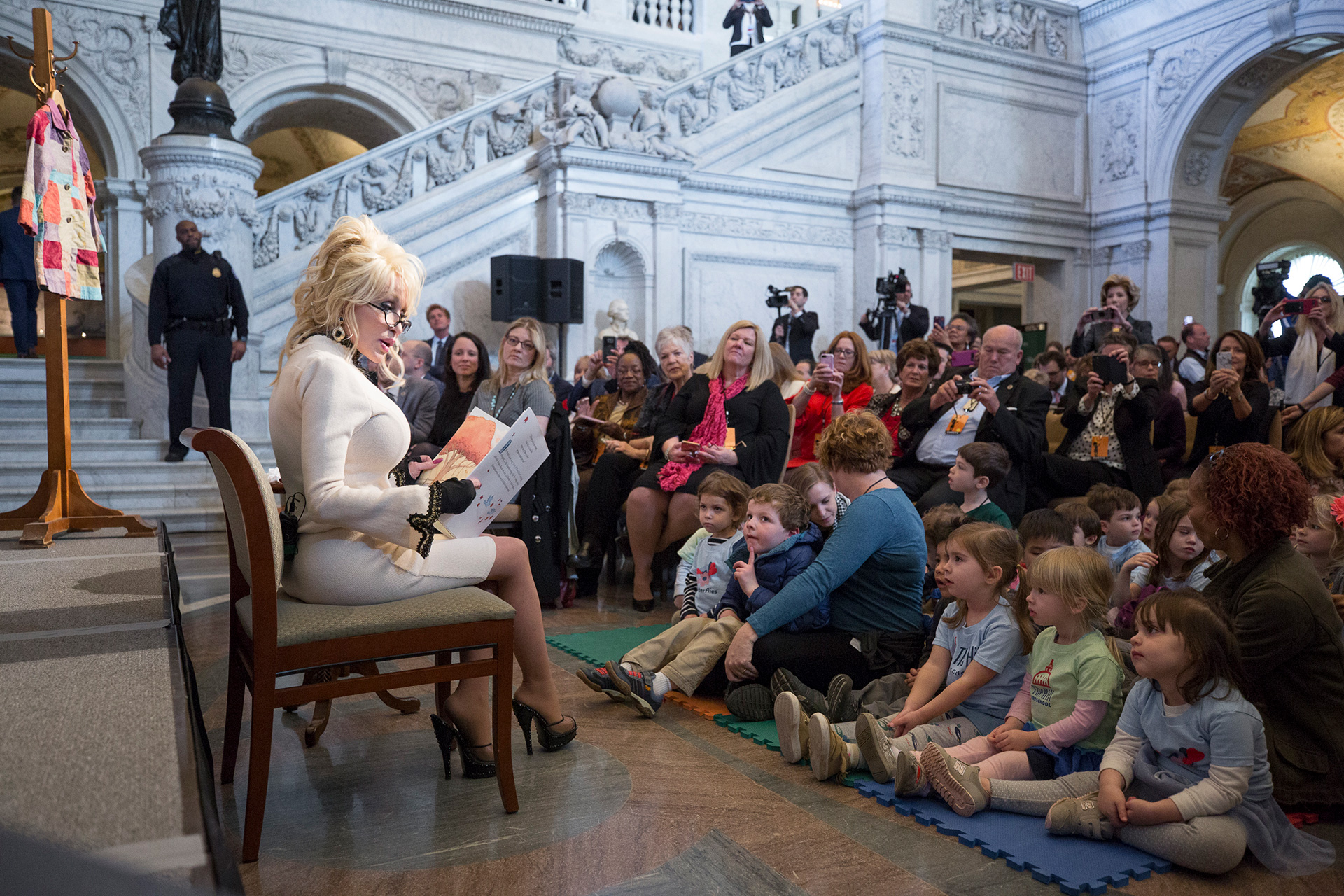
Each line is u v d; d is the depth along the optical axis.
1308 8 10.94
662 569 5.21
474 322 9.73
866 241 11.87
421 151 9.48
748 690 3.00
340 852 2.01
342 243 2.17
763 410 4.74
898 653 3.01
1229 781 1.95
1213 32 11.95
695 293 10.90
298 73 11.60
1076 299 13.48
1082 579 2.33
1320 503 2.83
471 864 1.96
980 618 2.64
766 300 9.77
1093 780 2.27
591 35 13.24
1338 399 5.15
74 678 1.88
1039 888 1.90
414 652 2.08
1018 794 2.24
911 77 11.99
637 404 6.04
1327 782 2.23
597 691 3.16
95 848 1.09
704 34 13.98
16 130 13.80
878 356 6.25
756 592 3.15
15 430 7.19
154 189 7.63
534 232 10.02
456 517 2.33
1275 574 2.22
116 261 10.52
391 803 2.29
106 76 10.51
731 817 2.25
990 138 12.65
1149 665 2.04
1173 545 3.06
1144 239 12.85
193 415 7.60
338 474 2.02
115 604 2.67
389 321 2.15
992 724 2.60
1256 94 12.28
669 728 2.96
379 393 2.13
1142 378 5.48
